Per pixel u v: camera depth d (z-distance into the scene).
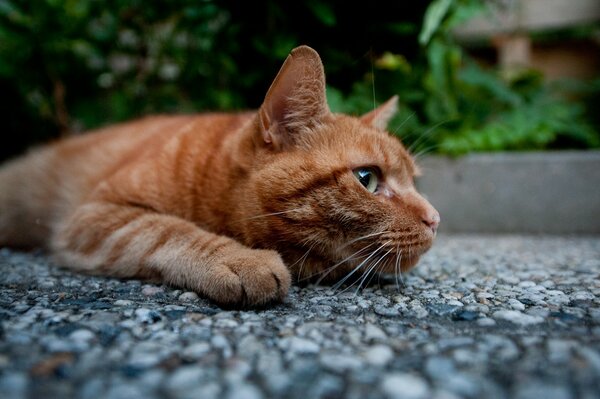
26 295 0.26
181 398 0.16
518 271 0.34
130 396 0.16
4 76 0.54
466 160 0.54
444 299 0.27
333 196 0.29
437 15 0.45
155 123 0.43
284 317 0.23
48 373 0.17
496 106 0.67
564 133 0.61
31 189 0.44
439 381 0.17
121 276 0.31
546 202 0.53
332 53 0.48
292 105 0.30
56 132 0.61
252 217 0.31
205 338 0.20
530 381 0.17
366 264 0.30
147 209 0.33
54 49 0.54
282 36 0.47
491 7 0.71
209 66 0.56
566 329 0.22
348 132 0.31
